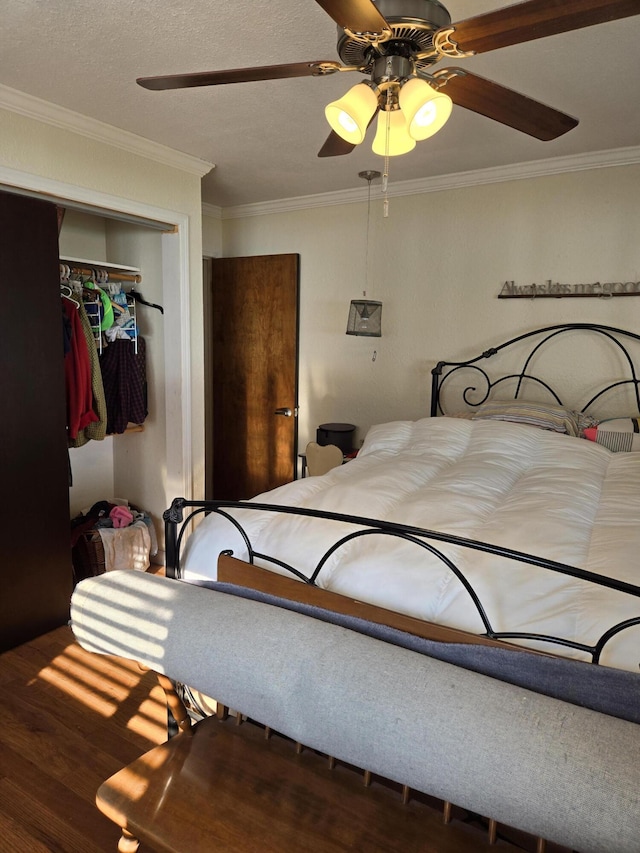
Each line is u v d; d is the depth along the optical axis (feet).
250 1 5.36
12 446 8.08
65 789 5.82
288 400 13.87
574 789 2.82
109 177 9.00
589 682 3.43
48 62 6.68
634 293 9.95
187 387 10.88
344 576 5.29
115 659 8.14
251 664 3.87
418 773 3.24
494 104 5.16
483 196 11.19
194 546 6.41
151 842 3.73
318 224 13.21
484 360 11.55
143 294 11.20
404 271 12.26
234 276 14.26
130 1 5.39
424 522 5.98
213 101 7.78
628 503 6.80
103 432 10.21
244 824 3.80
